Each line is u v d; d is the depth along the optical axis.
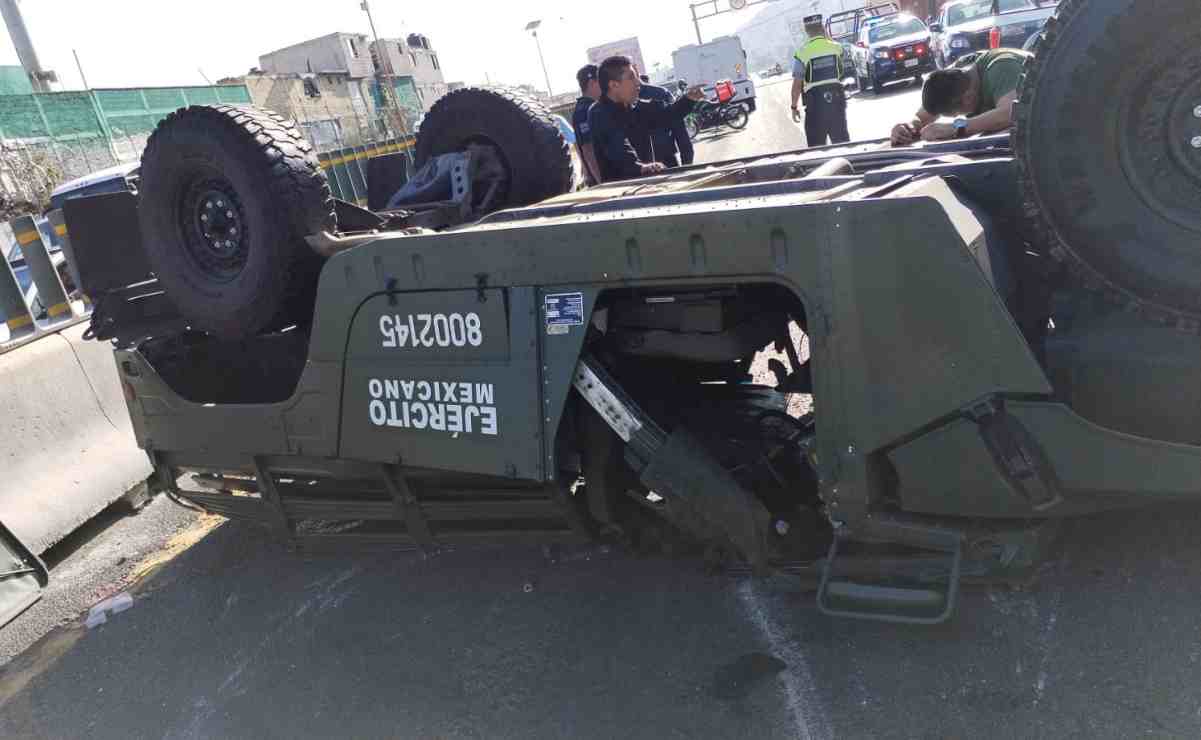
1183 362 2.49
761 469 3.13
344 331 3.39
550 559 3.82
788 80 38.25
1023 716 2.42
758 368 4.69
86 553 4.97
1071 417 2.41
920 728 2.46
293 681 3.33
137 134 24.34
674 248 2.63
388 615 3.67
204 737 3.10
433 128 4.94
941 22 19.25
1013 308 2.67
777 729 2.58
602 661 3.06
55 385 5.25
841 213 2.42
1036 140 2.50
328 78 47.25
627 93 5.83
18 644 4.09
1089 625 2.68
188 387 4.32
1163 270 2.42
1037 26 15.84
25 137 21.06
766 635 3.01
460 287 3.06
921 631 2.84
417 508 3.56
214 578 4.34
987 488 2.50
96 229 4.27
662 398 3.25
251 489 4.12
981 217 2.74
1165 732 2.27
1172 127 2.33
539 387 2.96
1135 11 2.27
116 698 3.47
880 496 2.67
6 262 5.30
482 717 2.91
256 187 3.46
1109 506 2.56
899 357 2.47
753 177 3.65
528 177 4.69
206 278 3.86
